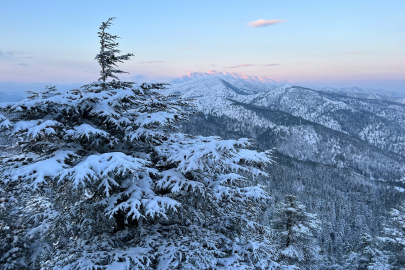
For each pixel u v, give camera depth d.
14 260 8.76
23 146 7.61
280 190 107.00
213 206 8.57
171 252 6.46
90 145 7.84
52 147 7.18
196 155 6.75
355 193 139.12
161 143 8.52
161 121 6.82
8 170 6.04
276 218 22.20
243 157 7.56
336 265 33.22
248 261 7.76
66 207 7.98
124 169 5.61
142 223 8.17
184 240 7.29
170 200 6.50
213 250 7.03
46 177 5.87
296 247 19.62
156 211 6.03
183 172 6.86
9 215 9.87
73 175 5.51
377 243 26.19
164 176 7.32
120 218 8.27
